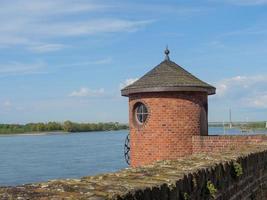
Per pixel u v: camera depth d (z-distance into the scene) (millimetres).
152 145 19359
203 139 18906
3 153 96125
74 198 4984
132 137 20016
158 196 6027
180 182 6742
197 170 7699
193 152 19047
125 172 7168
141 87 19297
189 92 19359
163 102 19234
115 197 5188
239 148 14211
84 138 196000
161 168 7801
